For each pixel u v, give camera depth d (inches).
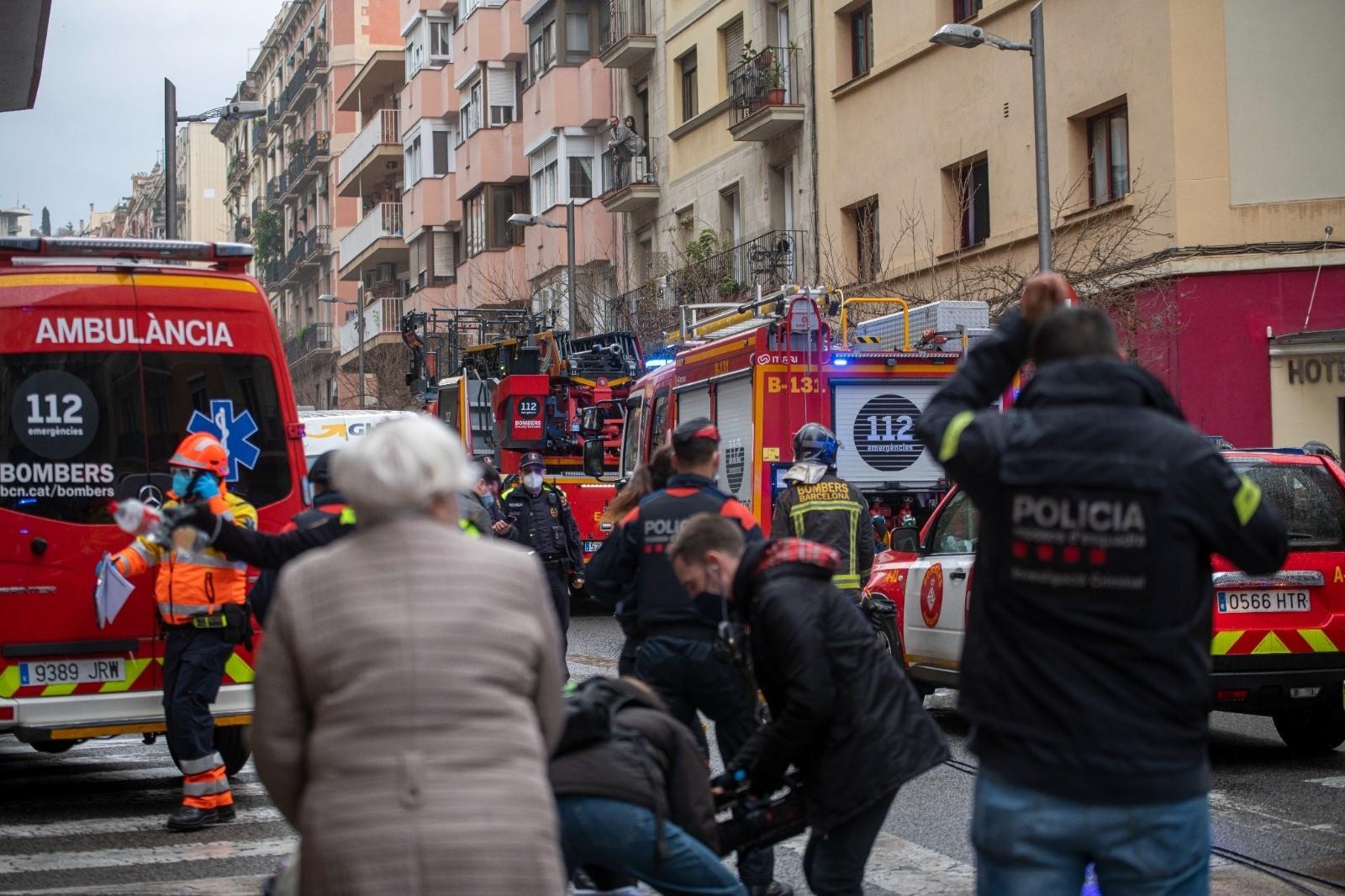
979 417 151.2
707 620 256.8
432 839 128.6
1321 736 403.5
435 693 132.5
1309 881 272.5
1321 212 808.3
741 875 243.3
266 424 365.7
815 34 1171.3
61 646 342.6
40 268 349.4
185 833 324.2
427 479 139.9
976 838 147.8
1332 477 391.9
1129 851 140.5
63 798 370.6
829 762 198.2
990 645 147.1
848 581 377.1
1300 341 795.4
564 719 161.3
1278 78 810.8
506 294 1680.6
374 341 2174.0
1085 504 142.3
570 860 174.9
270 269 3324.3
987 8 960.9
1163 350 813.2
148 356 355.3
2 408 342.6
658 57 1465.3
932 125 1030.4
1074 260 879.1
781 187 1258.0
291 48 3282.5
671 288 1275.8
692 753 185.6
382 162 2345.0
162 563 327.0
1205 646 143.9
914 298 964.6
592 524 813.2
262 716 136.9
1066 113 896.9
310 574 137.9
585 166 1617.9
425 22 2112.5
